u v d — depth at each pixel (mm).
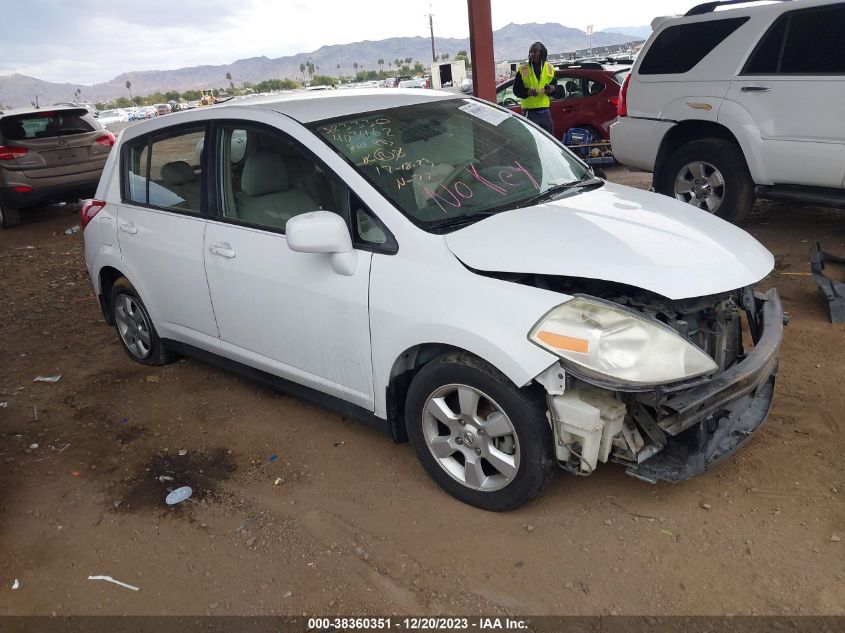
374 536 3014
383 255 3105
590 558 2758
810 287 5270
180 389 4648
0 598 2875
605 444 2688
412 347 3053
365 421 3471
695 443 2803
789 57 6051
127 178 4637
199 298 4113
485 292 2787
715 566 2664
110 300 5082
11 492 3621
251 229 3697
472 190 3363
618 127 7547
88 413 4434
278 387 3938
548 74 9734
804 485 3059
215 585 2828
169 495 3412
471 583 2697
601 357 2551
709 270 2797
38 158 10414
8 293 7305
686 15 6871
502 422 2834
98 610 2756
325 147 3359
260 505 3322
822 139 5902
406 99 3857
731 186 6672
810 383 3895
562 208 3258
